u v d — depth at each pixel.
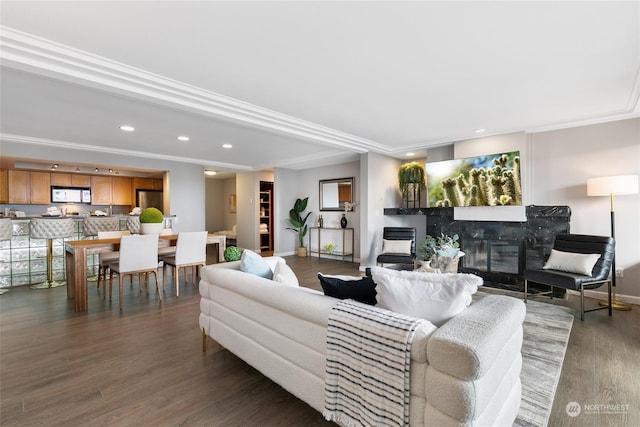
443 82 2.76
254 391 1.93
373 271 1.58
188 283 4.68
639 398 1.86
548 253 4.11
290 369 1.67
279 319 1.73
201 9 1.75
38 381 2.03
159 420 1.66
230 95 3.07
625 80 2.71
